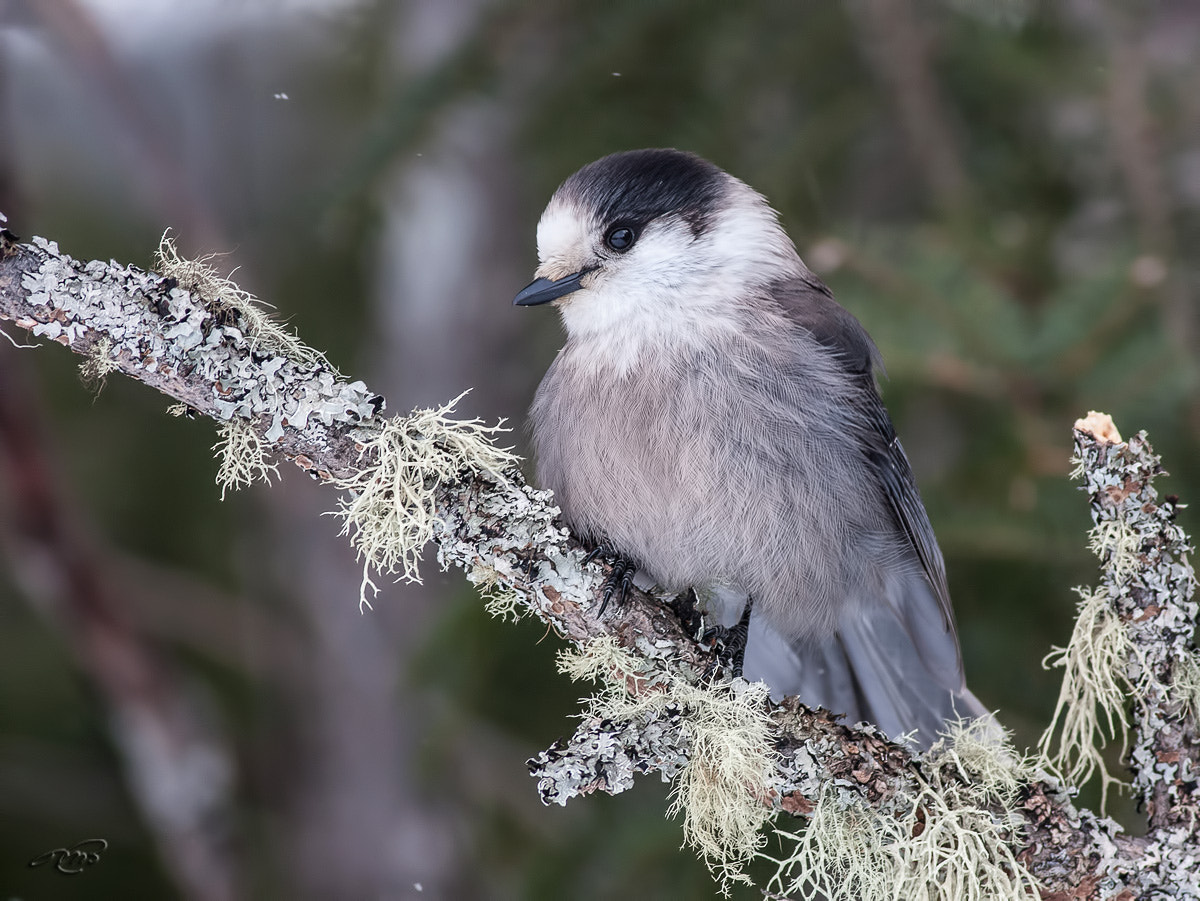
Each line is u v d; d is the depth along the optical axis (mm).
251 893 8016
